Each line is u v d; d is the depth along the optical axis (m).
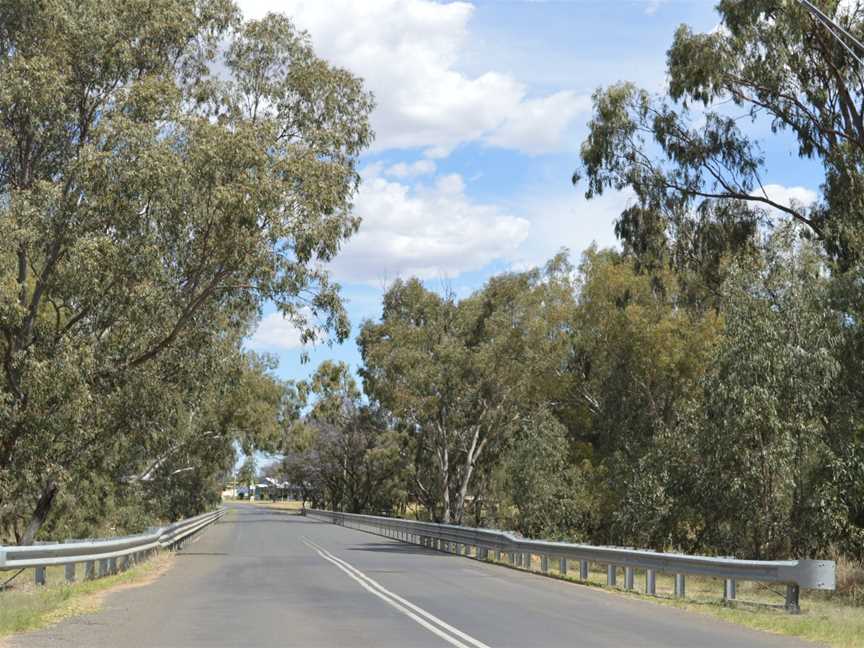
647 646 11.20
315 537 47.75
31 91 24.38
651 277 44.66
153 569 24.47
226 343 32.88
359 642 11.30
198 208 25.31
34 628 12.46
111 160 23.59
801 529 24.97
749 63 34.56
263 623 13.14
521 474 41.03
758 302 25.55
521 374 58.53
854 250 29.47
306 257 27.97
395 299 65.12
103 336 25.75
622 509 35.72
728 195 37.31
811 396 24.55
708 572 16.98
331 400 92.00
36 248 24.86
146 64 27.69
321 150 31.23
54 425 25.02
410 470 74.38
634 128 38.03
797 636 12.52
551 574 24.08
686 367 42.66
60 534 38.09
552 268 59.41
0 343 26.20
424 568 25.45
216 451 56.84
